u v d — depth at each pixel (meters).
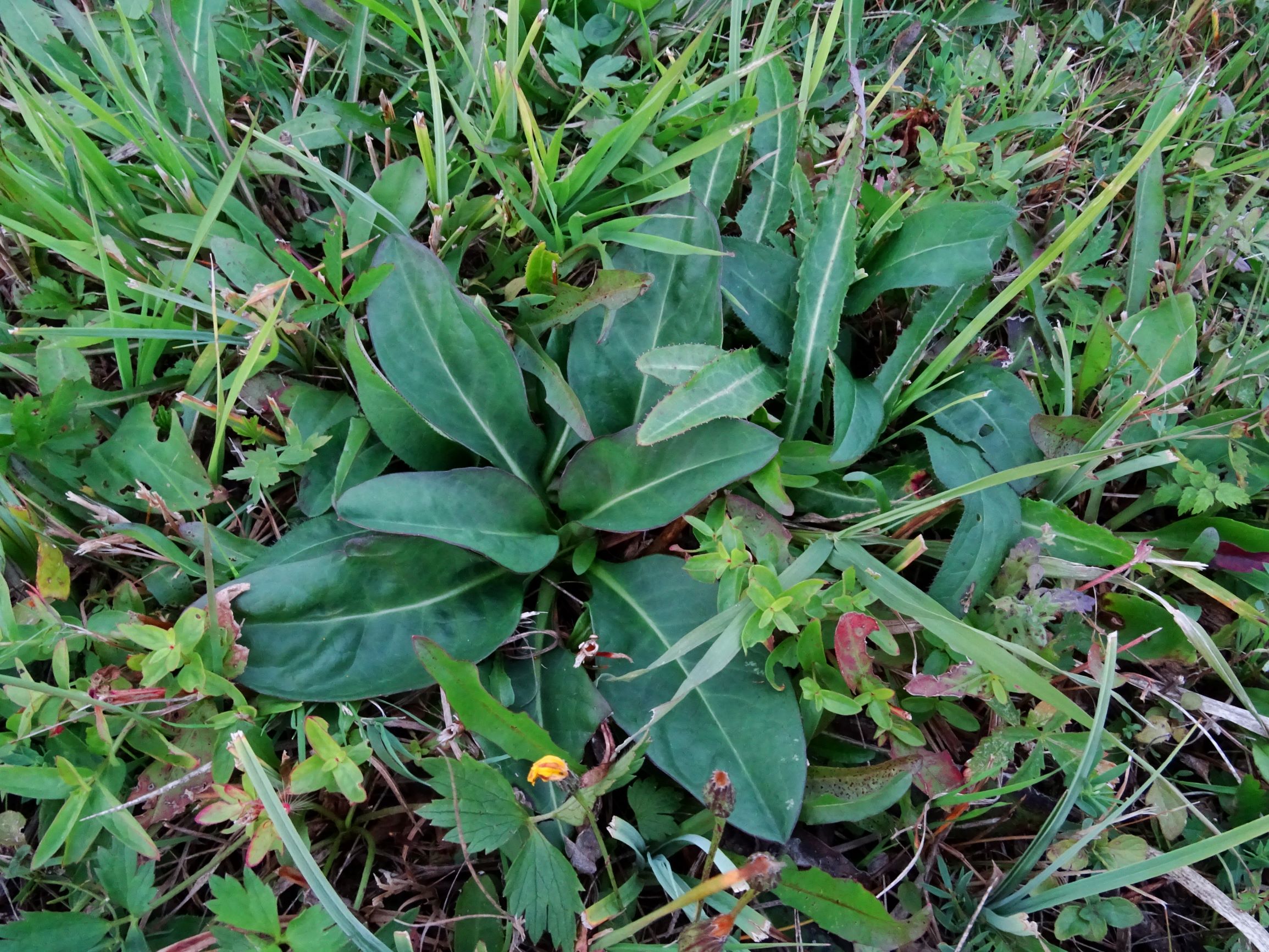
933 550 0.32
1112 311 0.35
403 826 0.28
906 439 0.35
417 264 0.29
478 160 0.33
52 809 0.27
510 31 0.33
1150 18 0.48
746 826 0.26
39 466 0.30
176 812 0.26
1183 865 0.25
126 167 0.33
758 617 0.27
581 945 0.24
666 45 0.40
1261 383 0.35
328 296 0.30
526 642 0.30
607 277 0.29
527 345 0.32
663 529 0.32
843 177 0.31
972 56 0.41
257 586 0.27
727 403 0.29
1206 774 0.31
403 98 0.38
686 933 0.21
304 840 0.26
